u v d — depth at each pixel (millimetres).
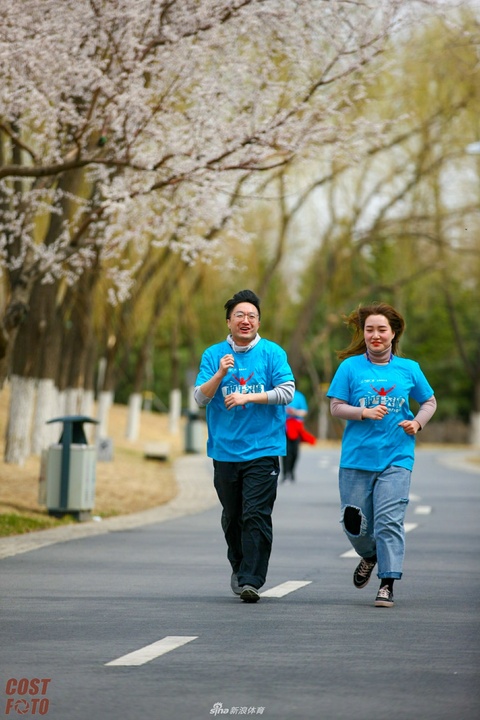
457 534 36469
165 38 40219
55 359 67562
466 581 25250
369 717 12953
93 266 53719
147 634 18281
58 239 46125
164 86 42625
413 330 173500
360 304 22438
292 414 63719
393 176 103062
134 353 172625
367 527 21875
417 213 105000
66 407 77250
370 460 21688
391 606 21312
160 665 15820
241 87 42875
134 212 46250
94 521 40812
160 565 28062
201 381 22344
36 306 56531
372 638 17984
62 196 46031
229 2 39625
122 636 18109
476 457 110688
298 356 113750
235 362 22297
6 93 38750
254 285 129125
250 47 43031
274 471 22250
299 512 45344
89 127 41062
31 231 48406
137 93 39406
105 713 13117
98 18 39062
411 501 51531
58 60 39000
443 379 174875
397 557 21406
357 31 41781
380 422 21719
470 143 98562
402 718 12922
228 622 19469
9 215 46500
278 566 27969
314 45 42406
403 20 42094
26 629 18750
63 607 21203
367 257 133125
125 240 45688
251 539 21969
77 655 16531
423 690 14344
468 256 122438
